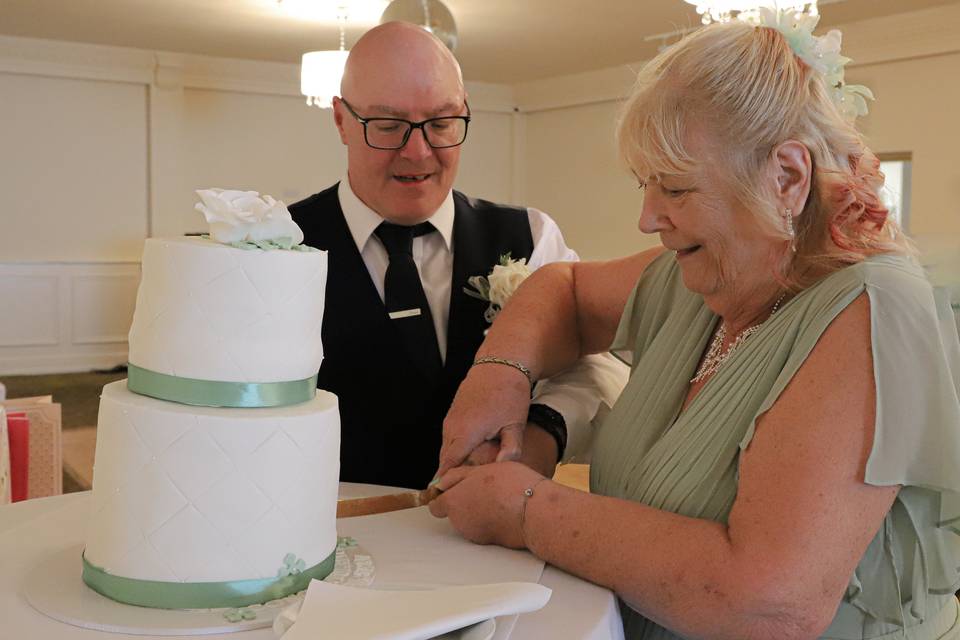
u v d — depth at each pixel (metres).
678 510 1.44
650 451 1.55
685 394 1.61
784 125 1.30
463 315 2.34
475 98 12.12
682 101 1.31
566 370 2.05
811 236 1.38
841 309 1.29
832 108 1.35
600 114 11.33
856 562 1.25
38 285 9.97
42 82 9.81
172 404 1.27
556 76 11.40
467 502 1.57
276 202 1.34
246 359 1.28
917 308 1.26
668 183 1.35
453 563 1.48
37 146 9.87
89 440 6.68
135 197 10.38
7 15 8.33
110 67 9.98
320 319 1.38
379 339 2.27
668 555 1.31
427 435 2.31
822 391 1.25
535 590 1.22
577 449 1.93
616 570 1.36
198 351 1.26
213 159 10.75
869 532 1.24
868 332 1.26
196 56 10.27
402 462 2.31
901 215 8.37
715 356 1.56
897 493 1.29
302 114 11.18
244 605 1.28
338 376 2.29
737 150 1.30
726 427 1.41
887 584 1.35
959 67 7.78
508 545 1.55
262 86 10.80
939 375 1.24
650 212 1.41
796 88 1.31
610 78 10.88
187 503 1.25
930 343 1.25
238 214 1.27
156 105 10.27
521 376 1.82
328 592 1.24
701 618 1.27
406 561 1.49
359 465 2.30
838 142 1.36
